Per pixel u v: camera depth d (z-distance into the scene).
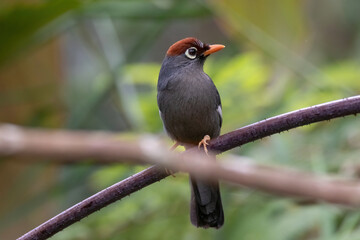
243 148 9.38
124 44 13.66
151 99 10.21
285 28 10.23
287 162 8.76
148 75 10.75
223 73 9.91
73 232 9.27
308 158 9.14
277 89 10.30
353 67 10.77
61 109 11.30
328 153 9.22
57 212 11.90
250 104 9.77
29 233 5.05
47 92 11.40
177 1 10.16
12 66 11.12
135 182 4.94
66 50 14.93
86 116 10.75
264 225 8.66
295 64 10.30
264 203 8.95
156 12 10.20
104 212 10.08
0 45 9.85
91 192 11.95
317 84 10.14
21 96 11.21
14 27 9.48
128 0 10.10
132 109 10.18
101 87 10.77
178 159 2.30
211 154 5.29
